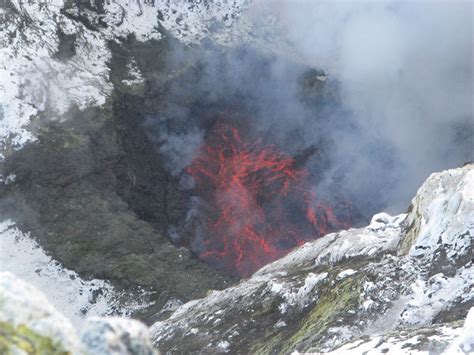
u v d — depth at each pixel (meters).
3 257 51.12
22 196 54.16
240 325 24.73
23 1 64.50
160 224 64.88
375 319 20.12
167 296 51.69
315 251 29.55
